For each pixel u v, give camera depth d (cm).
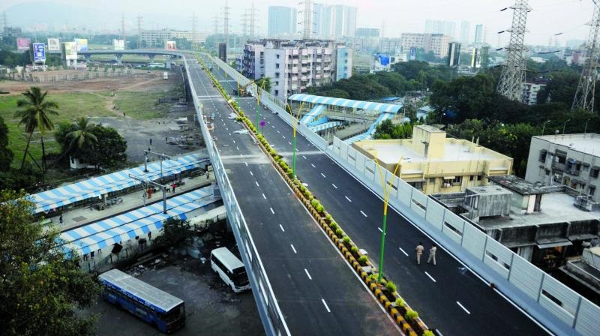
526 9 14950
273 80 19438
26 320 3266
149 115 16400
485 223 5038
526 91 18025
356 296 4125
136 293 5253
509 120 12544
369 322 3762
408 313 3734
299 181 6925
